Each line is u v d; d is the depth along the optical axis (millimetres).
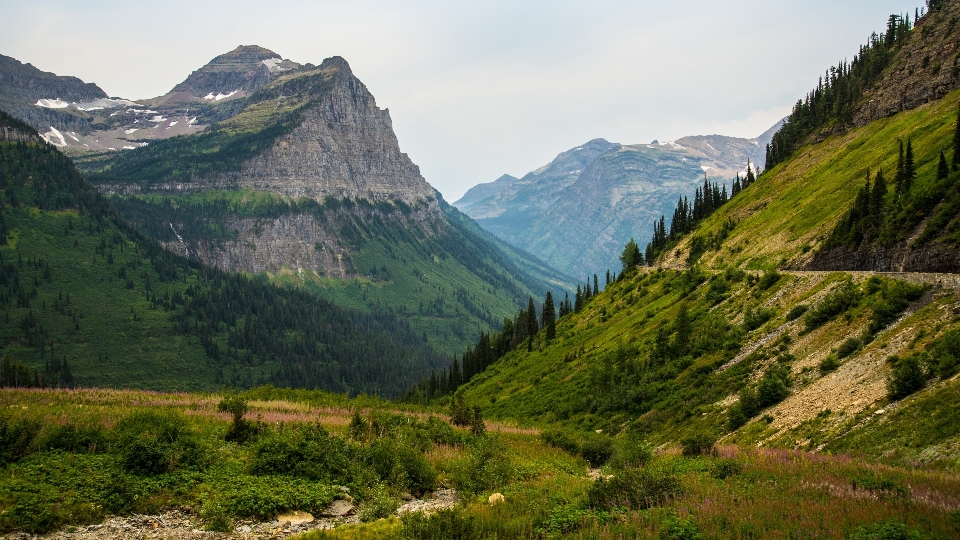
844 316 59969
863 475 30922
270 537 28969
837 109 168875
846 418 43375
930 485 27875
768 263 103500
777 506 27109
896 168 97125
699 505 28234
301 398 84938
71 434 38312
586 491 34438
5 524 26781
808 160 156250
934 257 60656
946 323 45438
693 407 64688
